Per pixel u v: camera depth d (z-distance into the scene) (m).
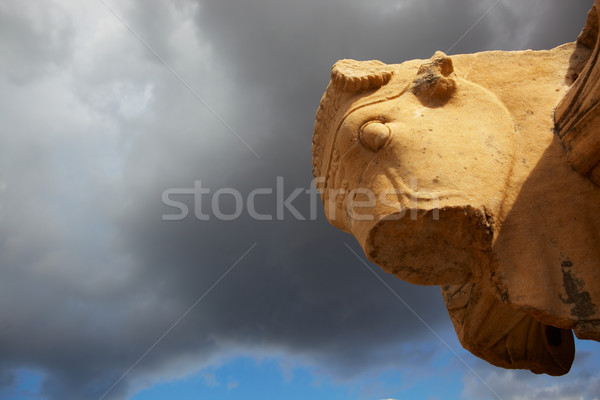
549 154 3.83
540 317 3.56
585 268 3.50
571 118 3.76
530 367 4.84
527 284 3.56
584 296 3.45
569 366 4.82
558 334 4.79
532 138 3.94
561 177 3.73
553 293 3.52
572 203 3.65
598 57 3.55
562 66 4.31
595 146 3.55
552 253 3.59
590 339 3.48
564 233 3.61
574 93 3.76
